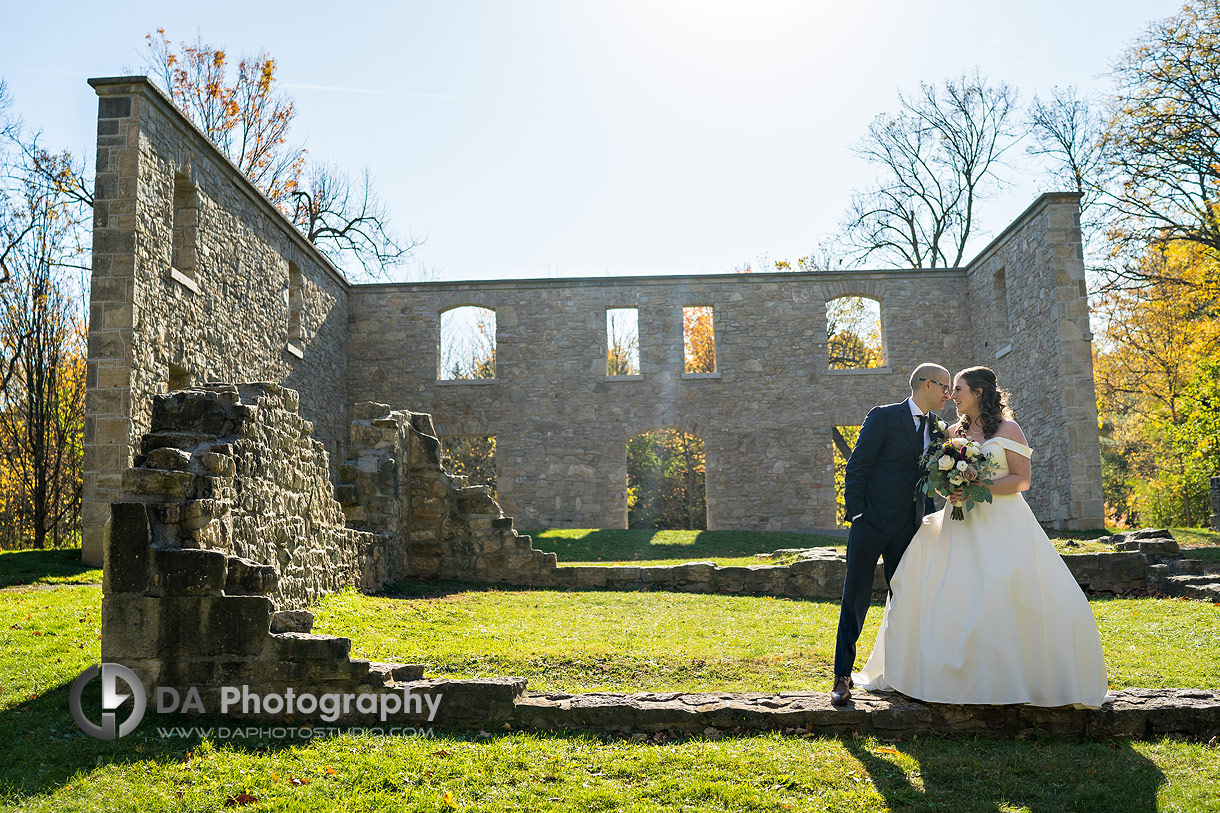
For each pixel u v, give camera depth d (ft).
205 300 45.75
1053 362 56.29
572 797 11.78
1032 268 59.00
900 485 15.66
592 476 68.90
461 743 14.03
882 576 32.27
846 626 15.38
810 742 13.84
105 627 15.87
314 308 63.57
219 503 19.02
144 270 39.24
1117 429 104.63
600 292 70.38
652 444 103.96
